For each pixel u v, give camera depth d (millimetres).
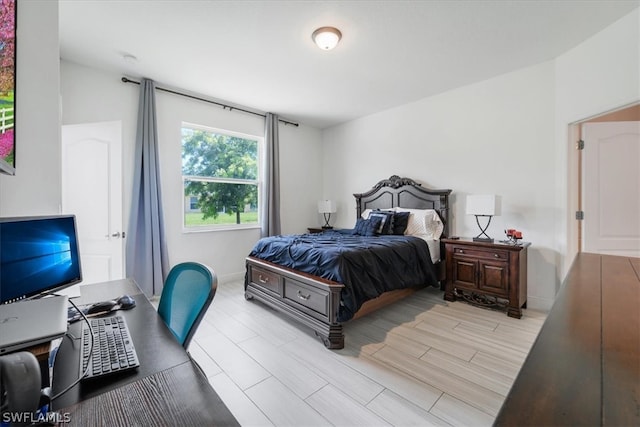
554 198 2910
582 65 2572
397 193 4254
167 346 971
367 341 2328
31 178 1400
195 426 617
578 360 573
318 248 2643
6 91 1212
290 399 1655
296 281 2584
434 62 2936
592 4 2064
